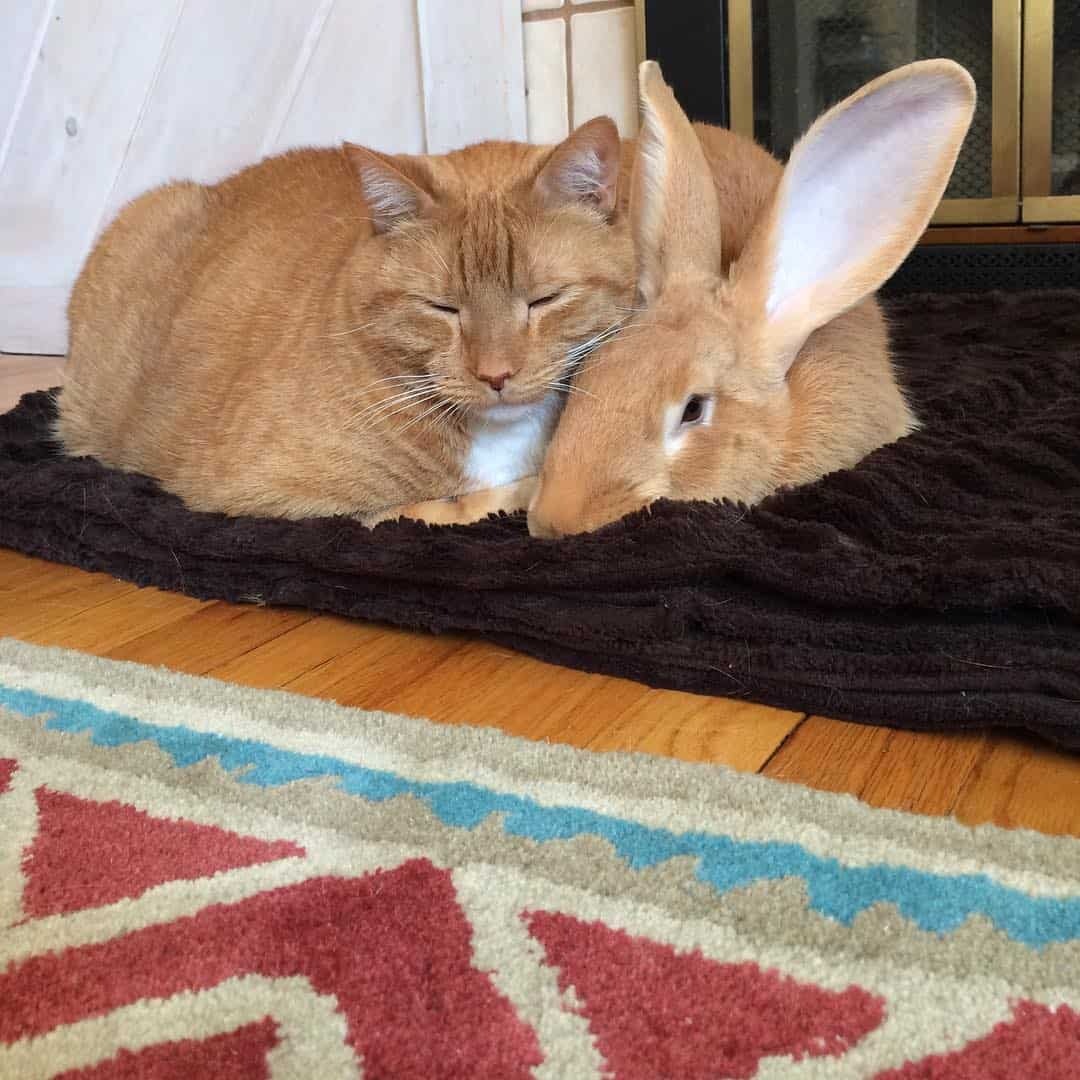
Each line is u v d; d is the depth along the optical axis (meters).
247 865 0.34
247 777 0.39
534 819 0.36
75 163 1.30
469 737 0.41
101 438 0.77
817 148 0.53
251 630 0.54
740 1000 0.28
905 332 0.94
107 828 0.37
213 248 0.75
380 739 0.41
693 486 0.53
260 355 0.66
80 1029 0.28
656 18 1.07
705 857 0.33
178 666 0.50
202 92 1.23
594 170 0.61
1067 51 1.00
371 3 1.14
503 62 1.14
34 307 1.37
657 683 0.46
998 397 0.72
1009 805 0.37
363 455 0.61
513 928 0.31
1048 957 0.29
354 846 0.35
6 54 1.29
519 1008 0.28
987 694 0.41
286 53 1.18
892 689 0.42
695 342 0.52
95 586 0.61
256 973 0.30
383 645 0.52
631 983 0.29
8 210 1.35
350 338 0.61
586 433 0.51
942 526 0.52
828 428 0.57
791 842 0.34
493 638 0.50
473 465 0.63
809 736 0.42
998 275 1.07
